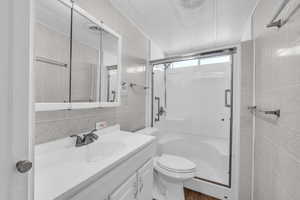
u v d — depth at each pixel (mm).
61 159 794
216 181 1659
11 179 286
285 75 817
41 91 833
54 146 881
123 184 846
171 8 1413
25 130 310
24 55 304
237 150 1520
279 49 898
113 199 743
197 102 2213
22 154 304
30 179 324
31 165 311
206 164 2014
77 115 1050
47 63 867
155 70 2213
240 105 1504
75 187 535
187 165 1439
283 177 831
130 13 1513
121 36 1472
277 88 919
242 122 1498
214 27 1772
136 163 975
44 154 825
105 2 1276
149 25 1755
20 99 299
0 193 272
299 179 673
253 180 1423
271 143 1009
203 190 1654
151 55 2195
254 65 1423
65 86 974
